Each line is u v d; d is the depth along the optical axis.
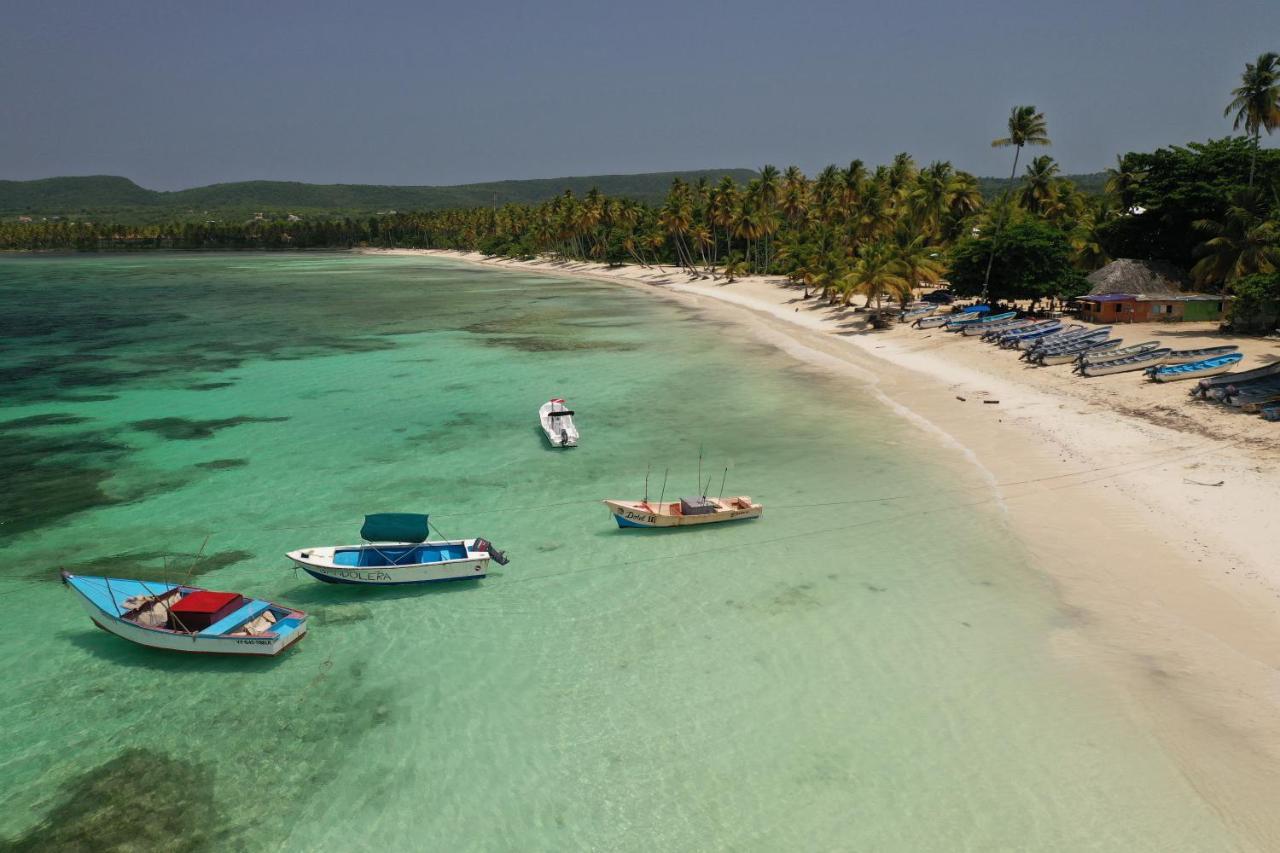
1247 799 15.62
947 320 65.38
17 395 49.44
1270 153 64.56
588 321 83.88
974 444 37.12
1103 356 46.66
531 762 17.56
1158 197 66.56
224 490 33.47
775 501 31.75
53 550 27.83
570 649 21.80
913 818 15.63
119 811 16.25
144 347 67.50
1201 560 24.50
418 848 15.39
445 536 28.94
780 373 55.12
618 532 29.22
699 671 20.62
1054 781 16.38
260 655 21.30
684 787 16.69
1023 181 88.56
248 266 183.50
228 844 15.46
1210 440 33.59
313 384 53.03
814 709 18.94
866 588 24.56
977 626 22.16
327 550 25.30
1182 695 18.64
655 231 145.50
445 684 20.39
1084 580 24.17
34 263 190.62
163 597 22.84
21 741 18.25
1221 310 58.06
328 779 17.19
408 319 86.12
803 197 120.94
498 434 41.44
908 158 102.62
